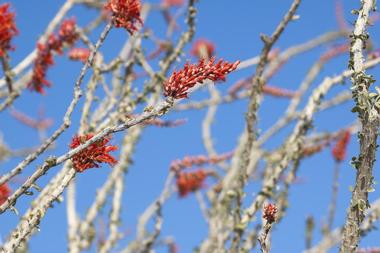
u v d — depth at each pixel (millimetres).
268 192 3531
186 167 4723
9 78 3277
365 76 2504
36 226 2479
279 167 3609
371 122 2463
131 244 4336
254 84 3582
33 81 3295
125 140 4227
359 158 2453
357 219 2428
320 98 3895
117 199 4043
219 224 3783
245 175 3520
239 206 3482
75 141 2412
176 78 2258
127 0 2721
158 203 4488
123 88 3615
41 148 2422
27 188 2348
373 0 2619
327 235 3857
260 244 2371
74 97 2539
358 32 2584
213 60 2268
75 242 3844
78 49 3783
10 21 2791
